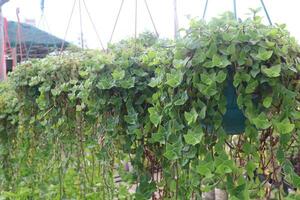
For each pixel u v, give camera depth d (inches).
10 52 192.1
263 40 38.2
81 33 86.0
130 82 52.9
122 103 55.5
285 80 37.9
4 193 90.4
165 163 50.1
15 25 214.8
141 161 53.8
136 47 60.2
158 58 46.3
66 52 80.9
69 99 71.2
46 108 76.1
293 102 37.3
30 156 93.0
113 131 55.9
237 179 38.0
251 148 39.2
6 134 100.5
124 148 55.8
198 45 39.1
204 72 38.9
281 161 37.8
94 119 67.3
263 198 43.0
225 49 38.0
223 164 37.6
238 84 37.6
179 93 41.3
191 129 39.6
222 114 39.0
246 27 38.8
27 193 89.4
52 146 82.0
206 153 39.5
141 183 53.1
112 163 61.1
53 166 83.7
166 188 50.9
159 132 44.2
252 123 37.7
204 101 40.0
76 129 72.9
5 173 102.0
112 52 60.4
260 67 37.5
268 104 36.7
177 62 40.0
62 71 72.9
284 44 38.9
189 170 41.8
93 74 56.6
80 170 77.4
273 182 40.6
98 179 80.6
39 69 80.1
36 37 196.5
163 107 44.5
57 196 83.7
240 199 37.4
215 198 84.3
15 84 84.7
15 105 94.3
